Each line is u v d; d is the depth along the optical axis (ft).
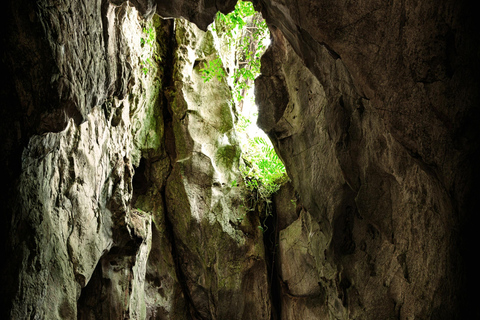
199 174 23.73
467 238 9.80
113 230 17.11
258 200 25.09
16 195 10.36
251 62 24.09
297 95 17.58
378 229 13.71
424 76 10.21
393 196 13.07
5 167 10.05
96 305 16.66
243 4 21.81
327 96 15.23
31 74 10.11
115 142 17.69
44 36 10.12
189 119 23.94
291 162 18.97
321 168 16.88
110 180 17.16
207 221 23.50
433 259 11.41
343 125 14.67
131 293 18.19
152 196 23.49
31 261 10.93
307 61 15.46
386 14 10.86
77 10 11.52
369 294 14.65
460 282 10.18
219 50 25.50
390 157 12.75
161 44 24.57
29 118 10.29
